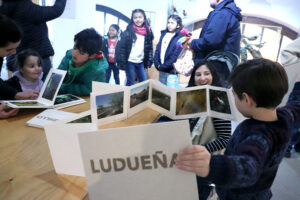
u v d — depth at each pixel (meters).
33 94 1.38
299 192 1.77
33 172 0.69
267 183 0.72
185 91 1.20
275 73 0.64
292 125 0.77
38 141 0.88
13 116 1.12
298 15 3.46
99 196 0.56
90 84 1.56
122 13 3.62
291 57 2.03
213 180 0.49
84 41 1.45
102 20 3.68
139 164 0.54
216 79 1.44
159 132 0.52
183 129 0.51
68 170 0.69
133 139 0.53
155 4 3.52
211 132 1.23
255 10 3.56
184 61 2.85
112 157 0.54
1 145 0.84
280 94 0.65
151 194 0.55
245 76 0.66
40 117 1.08
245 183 0.50
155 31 3.69
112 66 3.66
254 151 0.56
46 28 2.08
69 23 3.39
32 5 1.83
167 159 0.53
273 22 3.56
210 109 1.18
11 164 0.73
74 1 2.62
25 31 1.87
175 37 2.92
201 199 1.02
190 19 3.23
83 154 0.54
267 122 0.66
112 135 0.52
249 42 3.67
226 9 2.25
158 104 1.33
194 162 0.49
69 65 1.60
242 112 0.72
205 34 2.35
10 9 1.74
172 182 0.54
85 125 0.67
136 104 1.26
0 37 1.09
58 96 1.45
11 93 1.36
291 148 2.40
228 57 2.22
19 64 1.56
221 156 0.50
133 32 3.24
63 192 0.61
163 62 3.15
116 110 1.14
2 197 0.58
